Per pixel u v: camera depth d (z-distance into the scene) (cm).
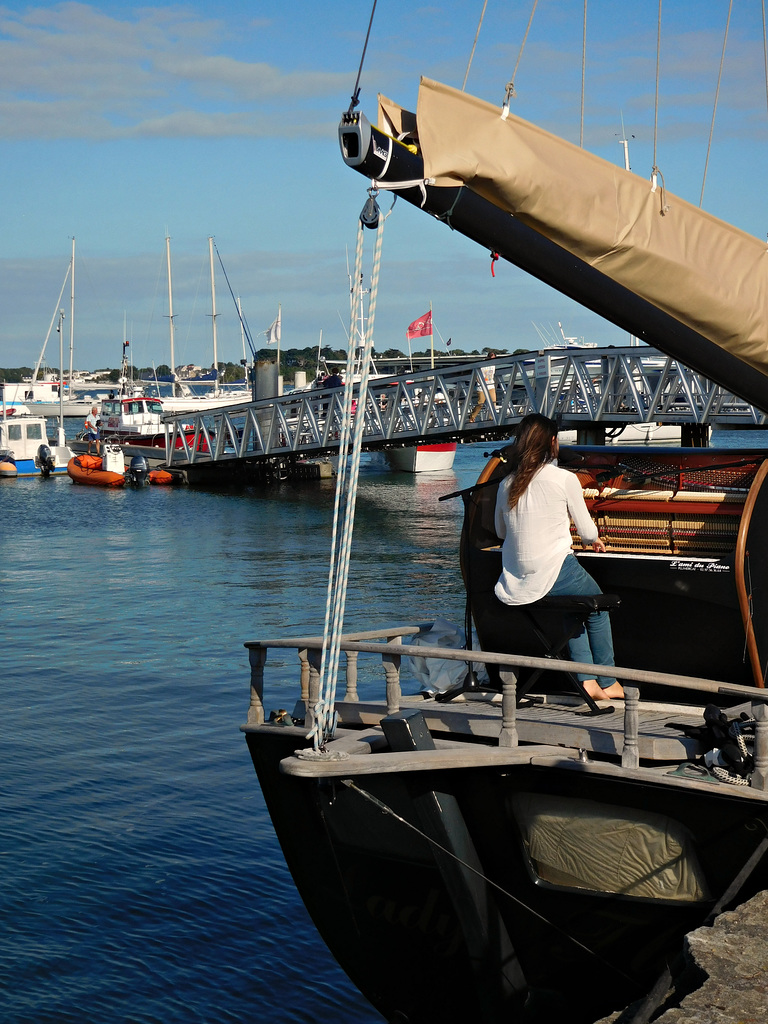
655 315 504
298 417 5225
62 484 5703
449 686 662
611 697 620
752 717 512
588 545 602
